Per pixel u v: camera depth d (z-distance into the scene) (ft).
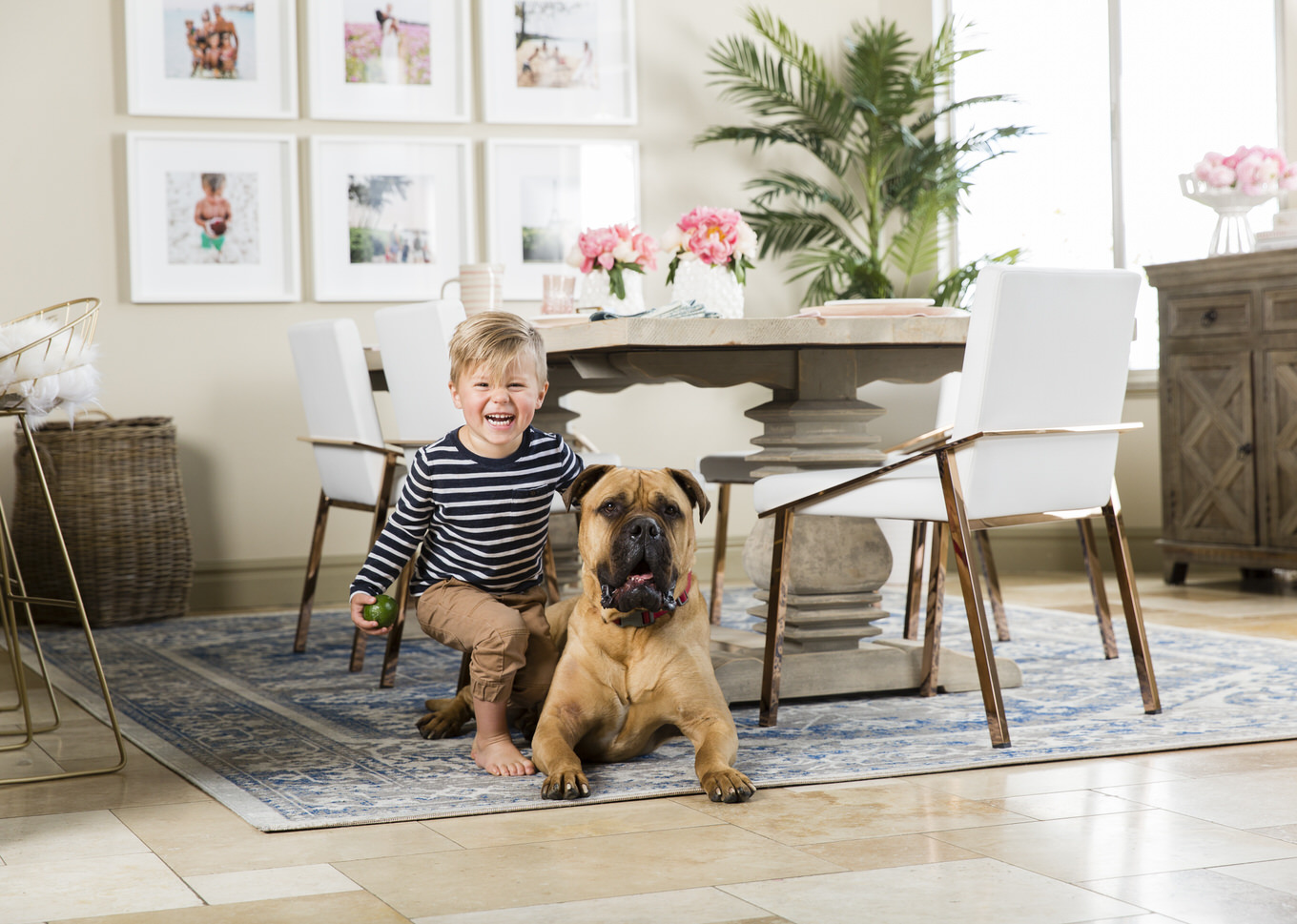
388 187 16.21
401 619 10.07
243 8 15.64
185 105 15.48
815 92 17.89
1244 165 14.99
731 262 10.88
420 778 7.02
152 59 15.35
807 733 8.00
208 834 6.04
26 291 14.97
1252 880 5.14
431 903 5.02
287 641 12.71
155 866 5.56
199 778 7.10
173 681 10.44
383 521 10.75
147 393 15.40
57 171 15.06
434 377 10.07
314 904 5.03
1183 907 4.85
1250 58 16.62
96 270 15.21
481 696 7.29
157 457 14.17
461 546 7.52
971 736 7.84
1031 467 7.84
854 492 8.18
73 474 13.71
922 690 9.26
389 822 6.19
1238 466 14.64
